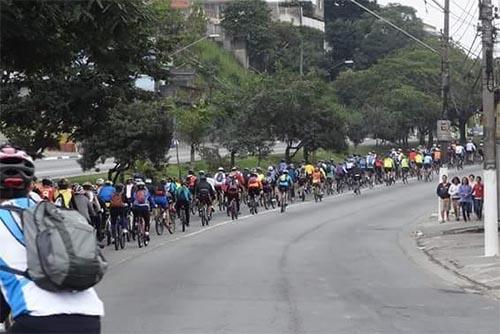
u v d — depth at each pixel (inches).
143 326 422.3
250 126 2143.2
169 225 1071.6
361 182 1999.3
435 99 3201.3
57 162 2357.3
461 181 1326.3
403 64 3410.4
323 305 504.7
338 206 1552.7
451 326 437.4
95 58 736.3
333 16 4970.5
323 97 2282.2
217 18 4143.7
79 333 169.8
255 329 418.0
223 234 1051.9
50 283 166.4
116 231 876.0
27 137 1111.6
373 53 4557.1
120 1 567.2
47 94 1002.1
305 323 438.3
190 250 858.1
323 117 2220.7
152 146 1387.8
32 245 167.5
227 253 829.8
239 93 2197.3
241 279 628.1
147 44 900.6
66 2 556.1
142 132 1350.9
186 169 2230.6
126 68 772.0
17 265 168.2
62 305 168.1
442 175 1284.4
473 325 441.7
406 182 2113.7
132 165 1437.0
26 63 675.4
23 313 166.2
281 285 597.3
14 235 170.2
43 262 165.2
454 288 604.1
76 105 1023.6
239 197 1398.9
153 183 1119.6
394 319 457.4
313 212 1429.6
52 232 167.8
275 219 1295.5
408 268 735.1
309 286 595.8
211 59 3284.9
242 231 1096.2
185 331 409.7
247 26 3900.1
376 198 1723.7
